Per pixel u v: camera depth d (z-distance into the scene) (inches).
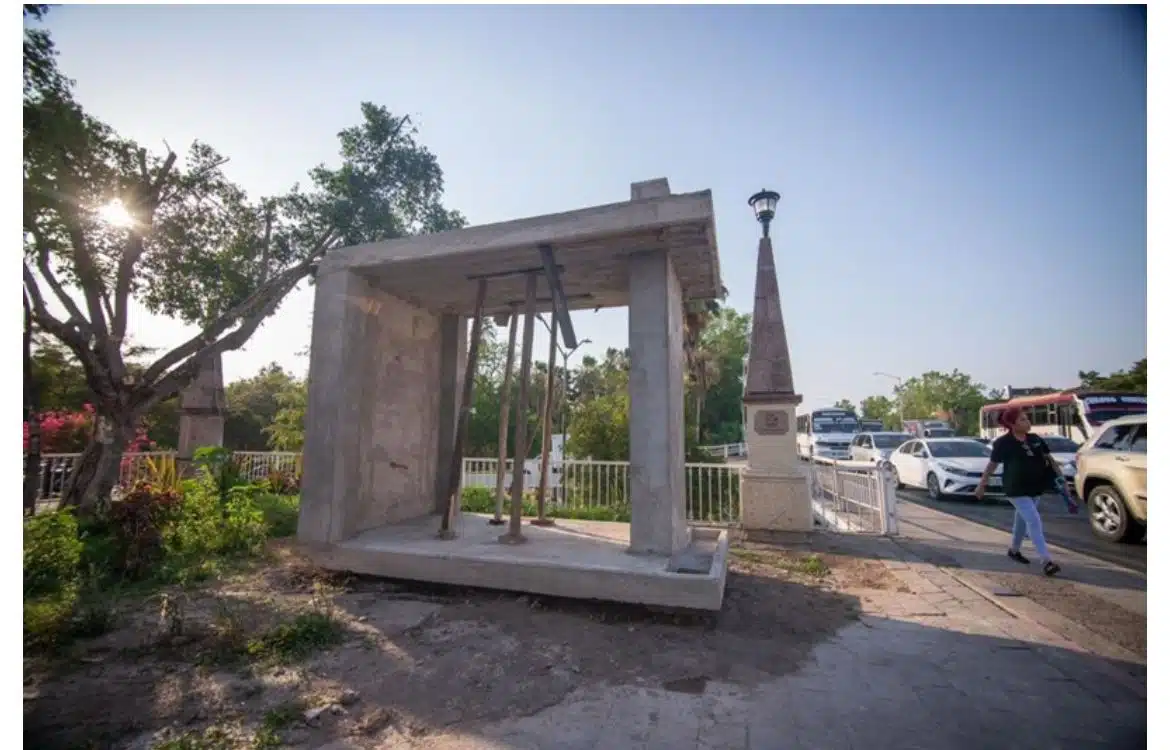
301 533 215.2
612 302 272.4
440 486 292.2
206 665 136.8
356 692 123.7
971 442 533.3
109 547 234.2
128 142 380.5
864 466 336.2
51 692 123.0
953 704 119.9
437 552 197.8
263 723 110.6
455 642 151.6
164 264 428.8
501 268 223.5
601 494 371.2
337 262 224.8
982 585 211.6
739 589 207.2
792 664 140.7
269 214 481.1
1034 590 204.8
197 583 208.2
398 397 260.7
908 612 181.8
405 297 265.0
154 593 196.4
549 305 277.9
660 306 199.6
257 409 986.7
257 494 382.9
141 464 434.9
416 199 515.8
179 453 498.9
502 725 110.7
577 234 189.6
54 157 326.3
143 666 136.4
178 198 425.1
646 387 198.2
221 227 457.4
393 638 154.3
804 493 295.1
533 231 196.2
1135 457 285.0
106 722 110.8
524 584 182.7
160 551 231.6
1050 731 109.1
